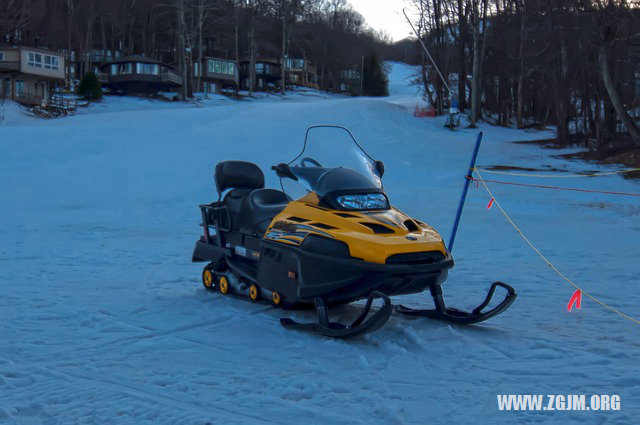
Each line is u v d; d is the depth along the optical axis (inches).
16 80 2132.1
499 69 1968.5
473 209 729.6
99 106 2305.6
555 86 1582.2
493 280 362.0
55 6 2960.1
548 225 618.8
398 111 1808.6
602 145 1343.5
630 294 322.7
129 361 209.0
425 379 191.5
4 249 476.4
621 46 1352.1
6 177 892.6
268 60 3673.7
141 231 585.3
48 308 284.2
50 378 191.5
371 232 240.1
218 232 320.2
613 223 635.5
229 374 195.6
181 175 941.2
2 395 177.3
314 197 267.6
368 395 176.2
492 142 1430.9
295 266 252.5
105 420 159.6
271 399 172.7
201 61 3203.7
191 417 159.9
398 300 308.7
